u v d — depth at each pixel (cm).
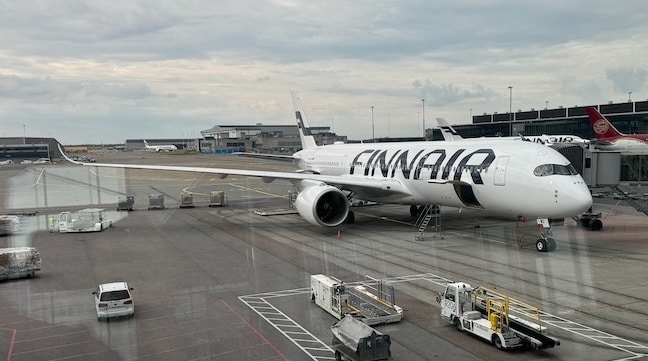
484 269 2088
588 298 1683
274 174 3406
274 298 1745
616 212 3569
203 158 10806
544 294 1728
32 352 1305
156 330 1446
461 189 2730
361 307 1574
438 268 2116
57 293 1817
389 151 3481
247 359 1254
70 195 4897
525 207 2428
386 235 2902
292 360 1250
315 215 2894
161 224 3409
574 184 2306
